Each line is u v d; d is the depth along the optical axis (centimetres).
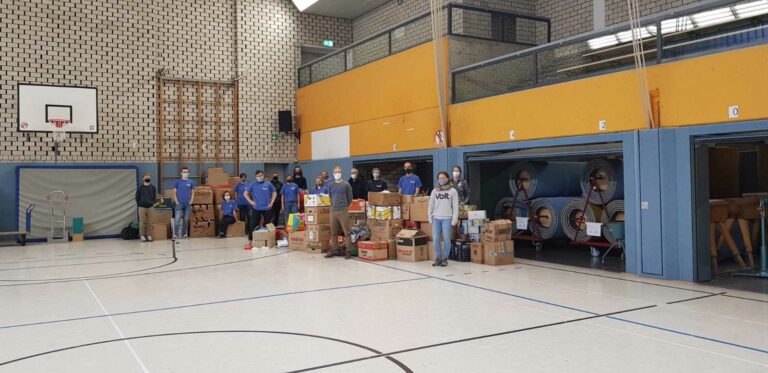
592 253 1084
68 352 488
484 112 1131
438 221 983
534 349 488
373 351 484
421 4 1628
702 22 807
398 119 1359
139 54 1661
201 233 1605
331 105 1655
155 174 1673
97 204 1579
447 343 507
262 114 1823
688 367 438
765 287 766
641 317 601
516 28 1358
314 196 1178
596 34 928
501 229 996
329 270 944
